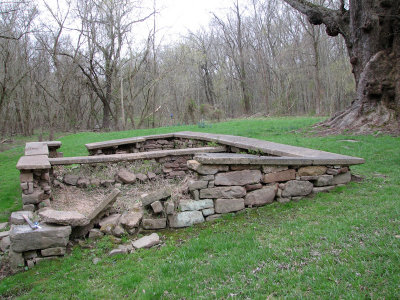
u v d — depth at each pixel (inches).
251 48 1578.5
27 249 138.3
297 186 186.2
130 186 258.1
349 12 443.5
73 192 245.0
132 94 1096.8
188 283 113.0
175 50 1068.5
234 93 1651.1
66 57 1049.5
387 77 397.7
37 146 308.7
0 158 498.3
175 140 425.1
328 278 104.6
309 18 488.1
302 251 124.0
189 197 171.9
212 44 1578.5
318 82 1120.8
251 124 633.6
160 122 1182.3
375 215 148.2
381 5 390.9
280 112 1203.9
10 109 1136.8
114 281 120.8
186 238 152.9
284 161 180.1
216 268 119.9
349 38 444.8
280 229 148.1
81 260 140.6
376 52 407.8
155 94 1084.5
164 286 112.0
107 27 965.2
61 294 116.8
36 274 132.4
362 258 113.3
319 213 161.5
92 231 156.9
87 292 115.3
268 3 1317.7
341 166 199.0
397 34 390.9
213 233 153.4
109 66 994.1
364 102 420.5
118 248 146.5
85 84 1133.7
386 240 122.9
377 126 392.8
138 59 1071.6
